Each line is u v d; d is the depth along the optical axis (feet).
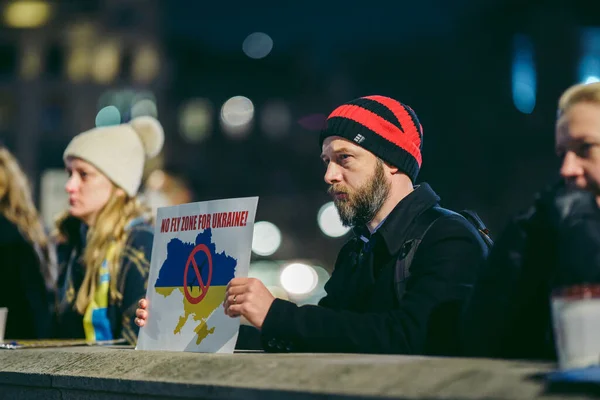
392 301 10.23
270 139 148.05
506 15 101.35
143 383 8.57
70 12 145.59
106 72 144.97
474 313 8.91
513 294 8.75
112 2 145.59
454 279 9.78
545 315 8.79
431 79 109.40
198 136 147.74
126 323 14.29
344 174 11.00
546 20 97.81
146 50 145.79
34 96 143.13
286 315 9.62
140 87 144.77
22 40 144.46
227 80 151.64
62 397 9.80
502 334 8.73
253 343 11.75
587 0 96.84
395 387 6.73
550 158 98.37
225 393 7.72
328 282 11.60
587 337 6.70
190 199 29.53
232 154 148.36
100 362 9.62
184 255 11.11
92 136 15.78
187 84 150.00
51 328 16.16
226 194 145.89
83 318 14.87
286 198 143.84
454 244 9.99
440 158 107.65
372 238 10.96
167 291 11.16
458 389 6.44
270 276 85.46
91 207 15.44
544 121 98.32
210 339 10.32
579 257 8.19
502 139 102.53
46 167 141.28
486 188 103.14
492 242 11.14
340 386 7.03
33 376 10.18
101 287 14.78
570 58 97.04
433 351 9.58
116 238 14.99
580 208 8.37
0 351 11.62
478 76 104.63
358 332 9.42
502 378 6.44
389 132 10.92
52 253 17.21
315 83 144.87
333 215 102.47
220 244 10.69
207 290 10.63
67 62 145.07
